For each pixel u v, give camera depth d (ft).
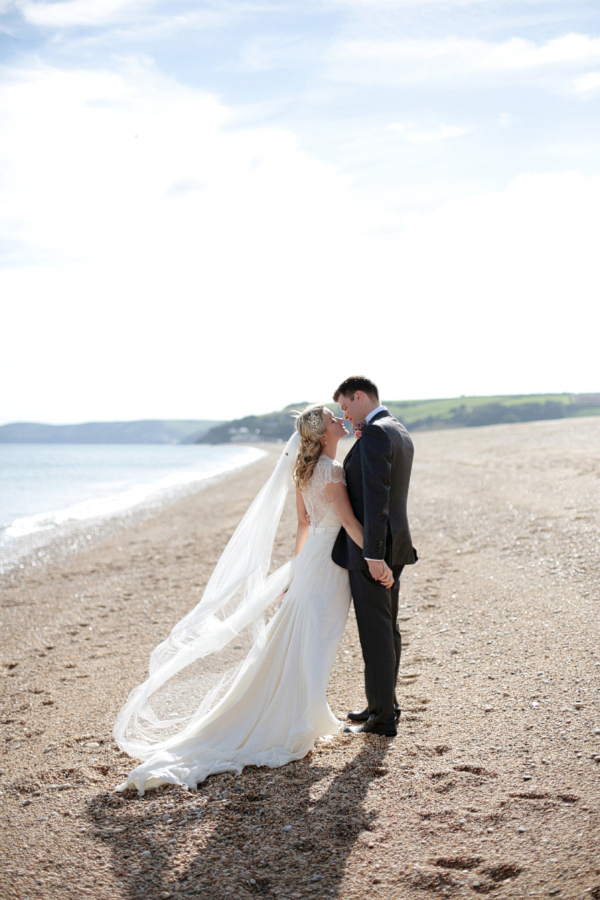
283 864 8.50
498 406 504.02
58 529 54.65
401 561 12.42
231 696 11.96
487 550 27.55
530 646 15.99
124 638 21.38
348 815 9.48
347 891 7.87
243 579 12.24
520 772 10.18
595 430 86.43
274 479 12.46
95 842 9.33
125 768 11.88
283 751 11.48
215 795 10.34
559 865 7.78
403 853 8.48
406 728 12.35
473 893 7.57
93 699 15.81
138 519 57.47
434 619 19.42
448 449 87.51
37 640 22.00
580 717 11.82
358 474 12.00
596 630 16.33
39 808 10.50
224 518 50.93
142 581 30.50
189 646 12.03
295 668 11.76
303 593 11.92
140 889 8.21
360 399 12.44
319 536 12.14
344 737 12.19
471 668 15.16
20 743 13.41
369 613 11.97
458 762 10.75
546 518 32.17
